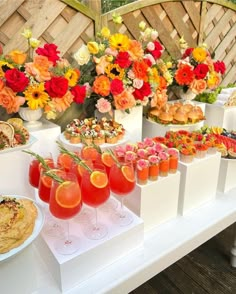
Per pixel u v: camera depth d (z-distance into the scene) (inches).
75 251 29.0
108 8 66.2
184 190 41.3
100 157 36.5
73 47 57.9
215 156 43.7
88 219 34.4
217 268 63.1
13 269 26.9
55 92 45.2
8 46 50.1
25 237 26.7
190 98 67.6
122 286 30.4
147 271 32.7
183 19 74.1
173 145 42.9
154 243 36.3
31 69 43.4
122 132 49.4
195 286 58.5
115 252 32.2
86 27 58.4
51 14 53.2
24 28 50.9
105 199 30.9
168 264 35.6
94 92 53.9
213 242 71.0
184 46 66.2
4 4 48.0
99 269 31.1
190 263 64.6
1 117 51.6
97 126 48.8
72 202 27.7
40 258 32.8
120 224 33.4
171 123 59.0
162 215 39.9
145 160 36.5
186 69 61.9
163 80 58.9
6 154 34.5
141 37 59.1
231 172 48.3
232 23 88.2
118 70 52.1
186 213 43.1
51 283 29.5
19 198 33.7
